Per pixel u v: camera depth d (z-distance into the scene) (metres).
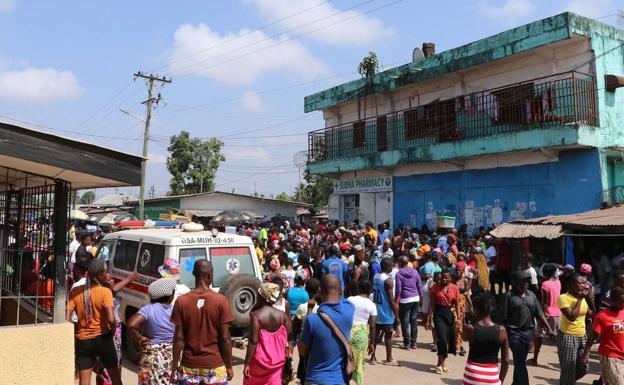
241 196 36.53
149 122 28.94
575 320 6.45
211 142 44.03
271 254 13.88
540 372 8.00
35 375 4.61
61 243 5.11
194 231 8.69
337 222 22.20
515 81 16.41
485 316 5.29
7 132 4.43
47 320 5.00
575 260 11.86
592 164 14.30
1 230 7.10
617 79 14.48
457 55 17.53
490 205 17.05
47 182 5.73
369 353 8.70
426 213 19.42
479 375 5.17
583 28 14.41
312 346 4.45
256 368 4.95
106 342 5.43
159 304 5.11
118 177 4.89
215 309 4.51
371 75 21.12
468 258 12.58
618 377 5.74
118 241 9.52
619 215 10.79
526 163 15.96
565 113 14.66
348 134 23.16
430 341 10.21
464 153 16.70
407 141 20.05
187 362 4.46
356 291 6.58
